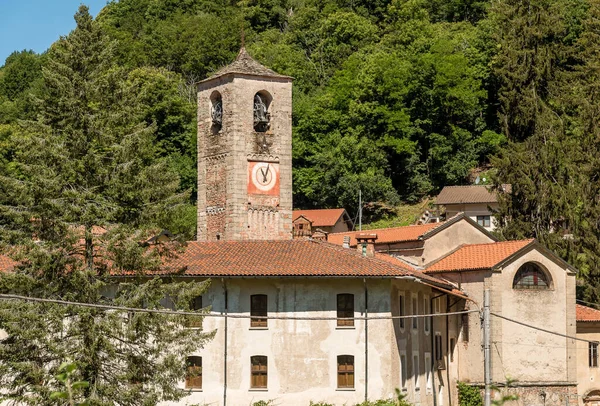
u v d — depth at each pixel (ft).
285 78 374.84
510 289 314.76
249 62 374.63
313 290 278.46
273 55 650.43
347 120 565.53
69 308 234.17
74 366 103.50
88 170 246.88
